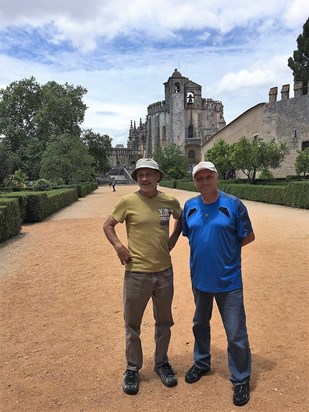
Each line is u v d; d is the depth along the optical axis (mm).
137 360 3291
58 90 60938
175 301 5309
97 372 3469
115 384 3266
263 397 2992
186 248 8977
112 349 3920
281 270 6742
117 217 3273
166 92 92000
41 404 2998
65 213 19078
